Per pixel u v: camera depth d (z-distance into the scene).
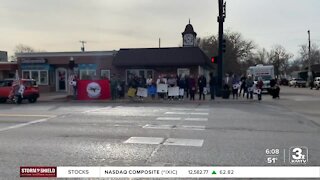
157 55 30.78
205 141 8.48
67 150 7.64
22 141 8.67
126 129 10.43
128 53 31.69
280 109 16.98
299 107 18.12
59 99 24.75
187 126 10.98
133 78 24.39
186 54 30.17
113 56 32.53
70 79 24.70
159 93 23.62
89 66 33.06
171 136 9.18
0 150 7.70
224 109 16.83
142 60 30.72
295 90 43.62
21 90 22.09
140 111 15.91
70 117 13.62
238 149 7.60
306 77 64.25
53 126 11.16
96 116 13.90
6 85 22.73
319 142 8.40
